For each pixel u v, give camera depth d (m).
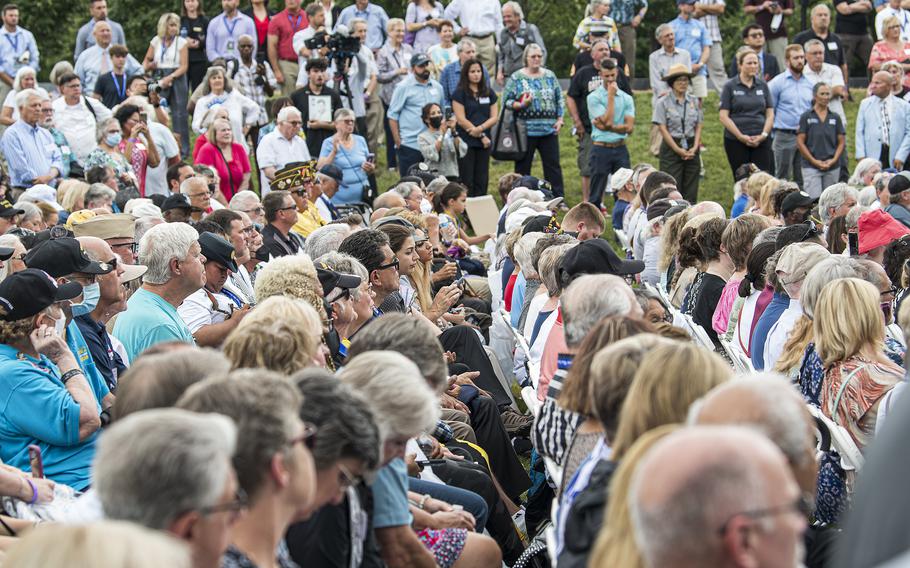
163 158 18.78
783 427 4.16
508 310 11.38
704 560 3.04
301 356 5.64
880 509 2.09
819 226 13.06
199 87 21.36
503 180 18.41
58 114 18.66
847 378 7.02
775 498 3.04
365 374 5.18
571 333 6.36
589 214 12.12
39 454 6.23
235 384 4.10
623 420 4.62
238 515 3.59
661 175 15.85
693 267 10.95
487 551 6.15
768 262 8.81
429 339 6.00
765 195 14.88
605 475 4.57
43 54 39.88
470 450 7.89
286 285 7.66
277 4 37.06
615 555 3.69
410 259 10.12
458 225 17.73
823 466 6.91
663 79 20.30
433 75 22.55
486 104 20.38
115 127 17.27
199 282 8.26
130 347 8.02
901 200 14.84
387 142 22.81
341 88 20.69
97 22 22.75
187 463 3.40
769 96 20.66
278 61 22.77
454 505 6.47
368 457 4.62
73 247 7.62
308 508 4.22
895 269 10.40
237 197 13.55
